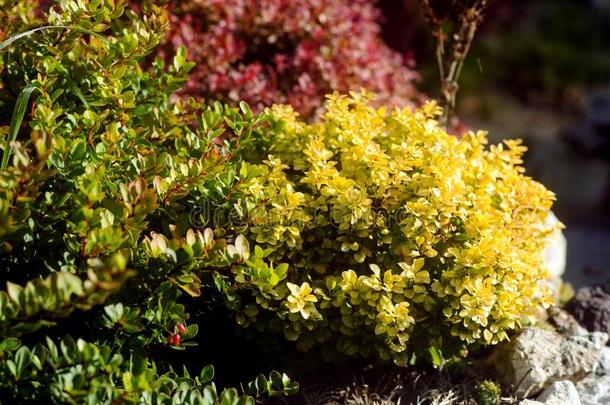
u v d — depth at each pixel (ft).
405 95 15.47
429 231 9.14
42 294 6.75
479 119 28.17
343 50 14.23
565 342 10.46
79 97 9.10
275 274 8.48
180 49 10.03
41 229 7.80
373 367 10.60
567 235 19.65
